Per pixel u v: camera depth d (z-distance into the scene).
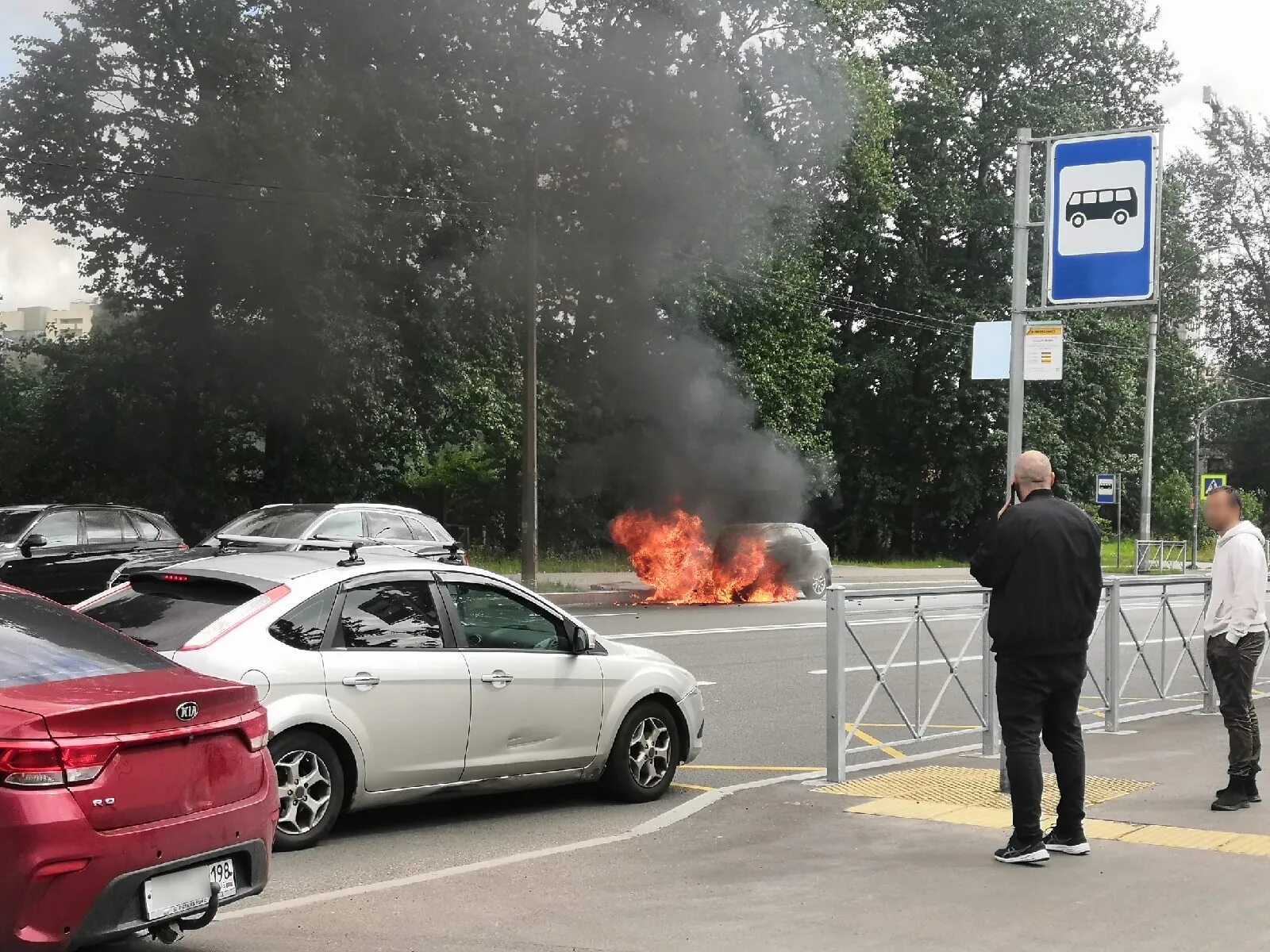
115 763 4.09
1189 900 5.30
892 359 43.78
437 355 28.11
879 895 5.45
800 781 8.20
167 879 4.26
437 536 16.17
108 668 4.51
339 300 25.59
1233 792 7.10
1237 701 7.11
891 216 43.31
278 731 6.29
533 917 5.20
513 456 32.97
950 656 9.16
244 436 30.36
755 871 5.91
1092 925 4.96
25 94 25.16
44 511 15.41
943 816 7.05
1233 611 7.11
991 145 43.47
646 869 5.97
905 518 48.31
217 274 25.95
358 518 15.52
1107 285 8.12
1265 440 64.50
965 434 43.84
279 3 26.72
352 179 25.33
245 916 5.23
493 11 28.34
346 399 25.95
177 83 26.25
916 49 43.78
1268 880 5.61
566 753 7.60
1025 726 5.91
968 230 44.19
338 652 6.66
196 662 6.15
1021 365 8.22
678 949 4.77
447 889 5.64
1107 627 10.07
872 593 8.50
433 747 6.95
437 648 7.09
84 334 28.14
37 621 4.69
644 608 23.84
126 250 26.44
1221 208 64.44
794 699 12.48
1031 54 44.09
